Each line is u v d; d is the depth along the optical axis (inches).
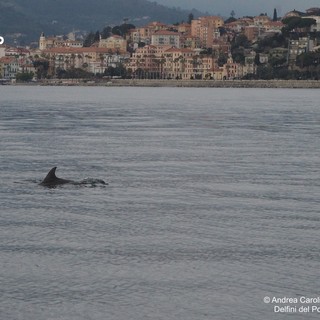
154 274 3939.5
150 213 5418.3
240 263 4124.0
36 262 4131.4
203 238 4653.1
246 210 5551.2
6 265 4072.3
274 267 4052.7
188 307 3516.2
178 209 5575.8
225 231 4845.0
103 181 6771.7
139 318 3395.7
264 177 7273.6
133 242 4552.2
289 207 5684.1
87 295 3654.0
